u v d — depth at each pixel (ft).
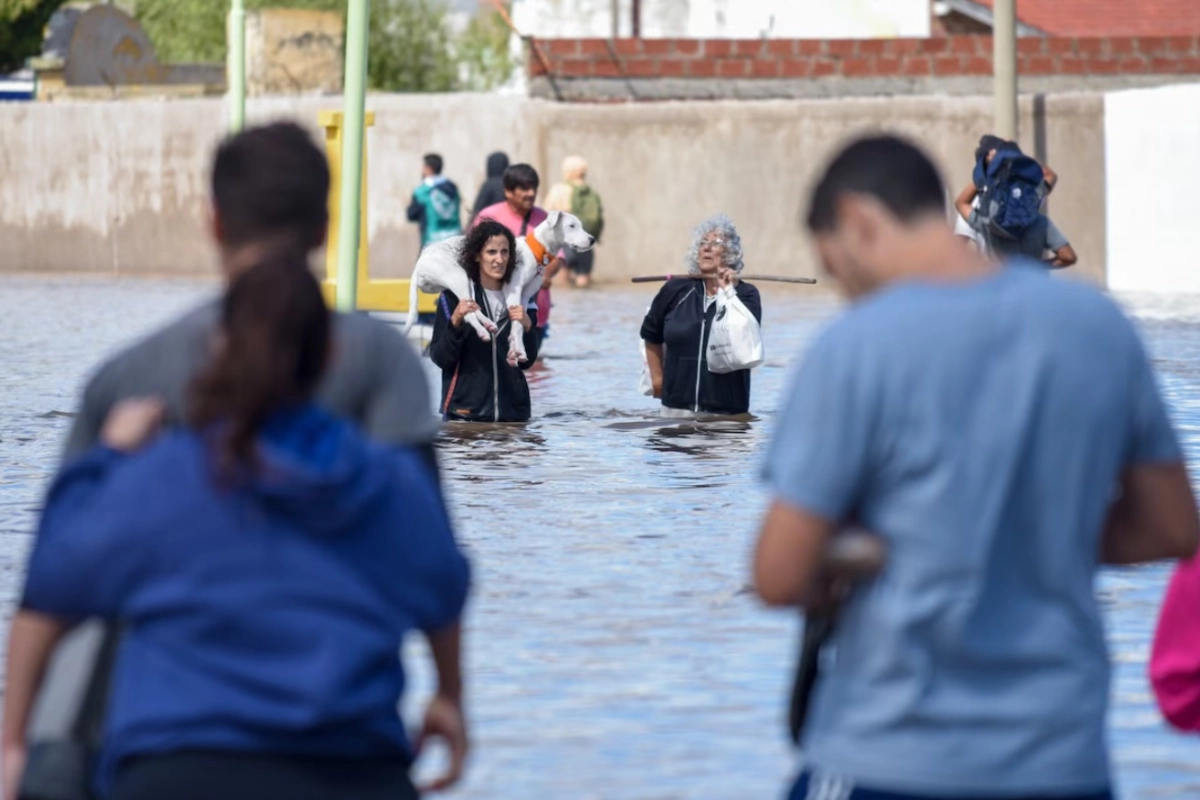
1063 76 221.87
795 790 24.27
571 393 107.04
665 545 62.59
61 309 177.78
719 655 48.26
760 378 114.42
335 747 22.27
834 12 299.17
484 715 43.14
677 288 95.14
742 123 214.69
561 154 219.61
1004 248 127.24
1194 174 193.26
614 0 308.40
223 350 22.56
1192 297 185.68
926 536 22.66
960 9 268.62
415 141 225.97
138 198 247.29
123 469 22.63
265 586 22.21
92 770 23.41
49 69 289.53
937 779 22.68
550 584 56.54
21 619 23.11
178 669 22.17
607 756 40.11
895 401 22.57
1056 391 22.86
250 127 25.66
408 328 97.14
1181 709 32.53
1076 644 23.20
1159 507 24.45
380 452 23.38
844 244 24.06
